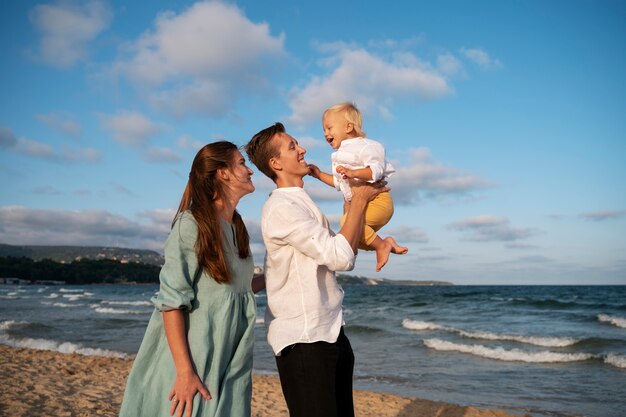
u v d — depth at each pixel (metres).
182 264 2.10
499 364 11.12
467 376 9.83
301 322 2.22
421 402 7.46
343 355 2.30
